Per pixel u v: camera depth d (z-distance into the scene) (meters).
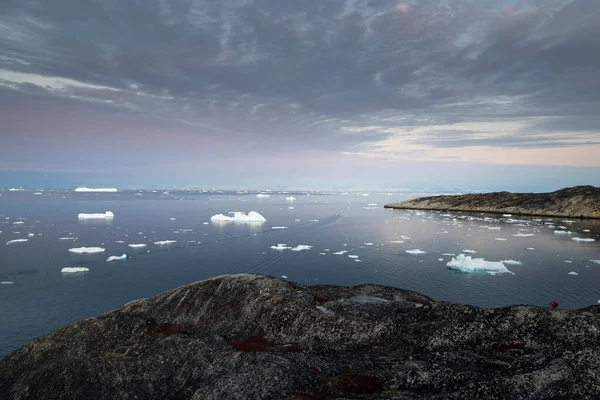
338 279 43.06
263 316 17.11
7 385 15.29
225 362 13.74
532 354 12.59
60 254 56.03
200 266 49.41
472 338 14.07
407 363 12.66
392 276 43.78
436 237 70.81
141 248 61.50
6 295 36.88
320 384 11.93
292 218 110.44
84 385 14.01
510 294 36.84
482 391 10.62
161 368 14.34
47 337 17.31
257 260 52.88
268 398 11.52
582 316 14.00
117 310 19.69
